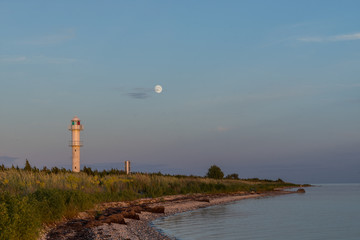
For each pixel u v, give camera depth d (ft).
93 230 60.90
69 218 69.31
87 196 85.20
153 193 133.59
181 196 145.38
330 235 75.31
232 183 236.63
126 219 82.84
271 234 75.20
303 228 83.66
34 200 60.23
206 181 206.59
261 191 229.86
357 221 96.22
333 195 229.86
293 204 147.84
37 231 50.19
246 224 87.92
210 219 95.04
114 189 120.78
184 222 88.17
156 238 62.54
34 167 132.16
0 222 41.81
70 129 227.40
